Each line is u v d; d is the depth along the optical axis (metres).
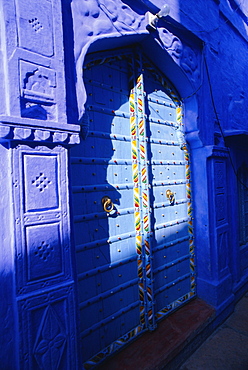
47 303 1.37
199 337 2.51
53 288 1.39
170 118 2.88
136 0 2.09
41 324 1.35
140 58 2.38
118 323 2.18
